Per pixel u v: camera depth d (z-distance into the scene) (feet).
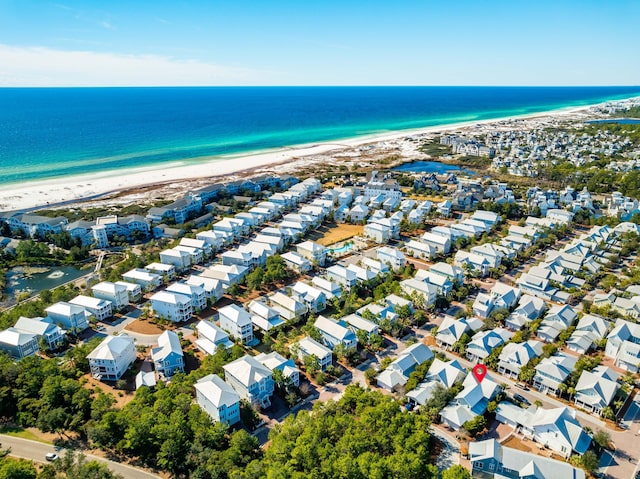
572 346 437.17
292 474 272.72
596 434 327.67
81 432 332.19
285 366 384.27
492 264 610.24
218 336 432.25
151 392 369.91
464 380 377.91
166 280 577.84
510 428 342.44
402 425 316.60
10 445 319.68
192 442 309.22
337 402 356.59
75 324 462.60
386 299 505.66
